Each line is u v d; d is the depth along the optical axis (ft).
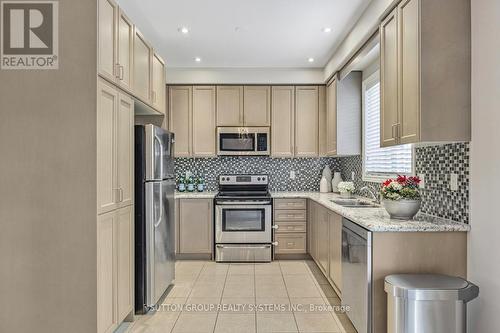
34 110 7.22
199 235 15.88
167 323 9.56
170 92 16.88
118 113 8.46
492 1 6.73
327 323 9.52
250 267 14.89
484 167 7.00
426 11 7.33
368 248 7.65
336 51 14.20
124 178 8.90
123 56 8.76
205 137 16.89
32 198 7.21
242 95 16.89
